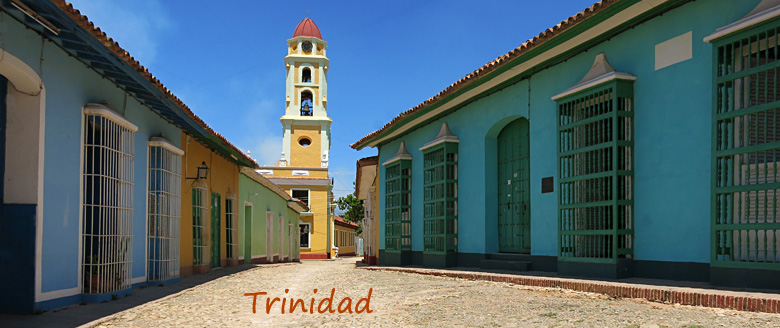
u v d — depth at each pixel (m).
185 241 13.26
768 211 6.82
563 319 5.94
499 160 13.45
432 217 15.38
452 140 14.70
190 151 13.72
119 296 8.78
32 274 6.92
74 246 7.90
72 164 7.84
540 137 11.19
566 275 9.90
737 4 7.34
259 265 21.09
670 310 6.27
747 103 6.97
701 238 7.74
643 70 8.80
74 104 7.87
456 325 5.93
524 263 11.37
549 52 10.44
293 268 19.88
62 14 6.41
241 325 6.46
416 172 17.17
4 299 6.92
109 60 7.92
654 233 8.52
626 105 9.02
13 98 7.01
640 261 8.78
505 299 7.79
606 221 9.15
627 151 8.98
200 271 14.29
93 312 7.22
